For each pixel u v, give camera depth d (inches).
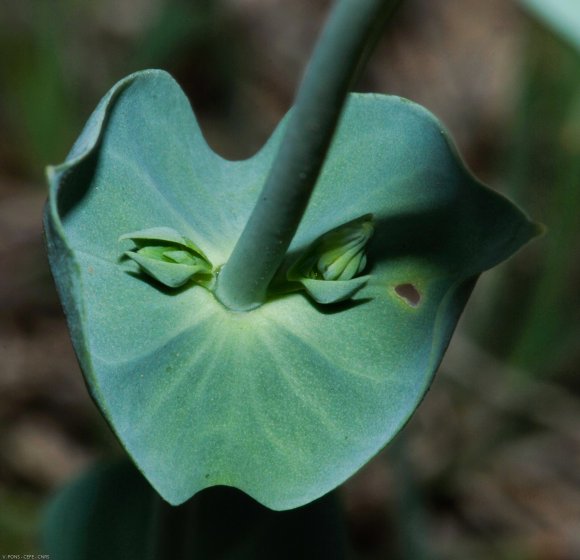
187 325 4.6
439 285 4.7
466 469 9.1
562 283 8.6
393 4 4.0
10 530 7.8
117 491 5.7
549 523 9.0
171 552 5.2
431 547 8.2
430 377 4.5
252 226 4.5
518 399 9.0
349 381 4.6
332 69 4.1
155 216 4.7
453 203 4.7
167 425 4.5
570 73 8.3
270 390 4.6
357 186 4.8
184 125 4.8
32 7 9.6
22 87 9.6
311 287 4.7
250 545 5.7
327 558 5.7
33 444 8.8
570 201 8.4
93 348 4.5
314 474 4.6
